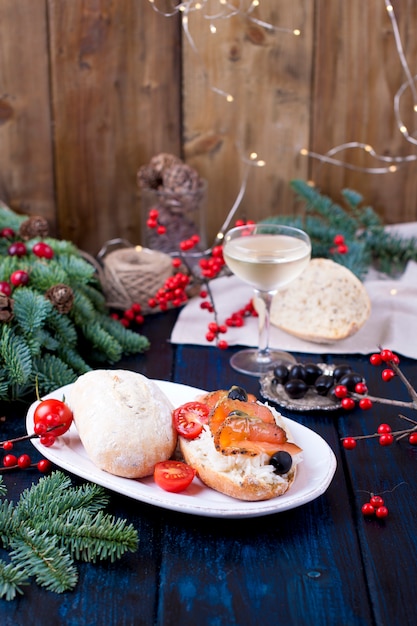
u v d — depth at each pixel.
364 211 1.46
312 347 1.17
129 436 0.87
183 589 0.80
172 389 1.01
